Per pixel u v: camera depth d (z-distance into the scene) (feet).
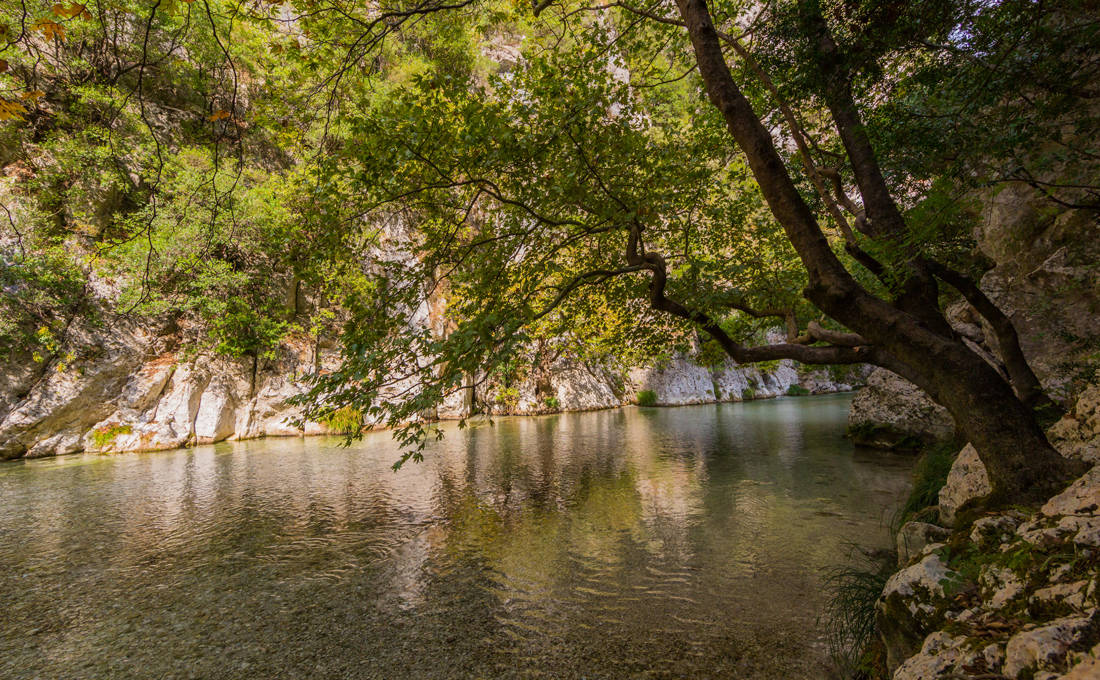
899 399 48.32
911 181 18.26
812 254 14.02
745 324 30.96
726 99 14.03
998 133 13.32
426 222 20.33
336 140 17.48
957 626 8.40
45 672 15.76
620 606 19.03
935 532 15.28
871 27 15.23
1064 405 22.03
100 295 60.08
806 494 33.88
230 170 61.77
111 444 57.98
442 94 18.16
